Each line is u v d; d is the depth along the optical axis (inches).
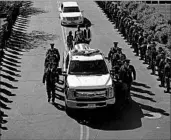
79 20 1301.7
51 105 669.3
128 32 1071.6
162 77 741.9
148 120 613.0
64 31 1230.9
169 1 1765.5
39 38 1138.7
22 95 714.2
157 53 816.9
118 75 699.4
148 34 1100.5
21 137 560.1
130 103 677.9
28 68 869.8
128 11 1499.8
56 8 1631.4
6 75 816.9
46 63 747.4
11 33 1191.6
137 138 556.7
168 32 1109.7
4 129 584.4
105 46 1050.7
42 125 597.6
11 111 645.9
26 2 1771.7
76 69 665.6
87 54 697.0
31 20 1393.9
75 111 644.1
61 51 999.6
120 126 593.9
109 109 648.4
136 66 878.4
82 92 611.8
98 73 660.1
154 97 703.7
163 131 577.6
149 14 1376.7
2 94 714.8
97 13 1550.2
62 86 756.0
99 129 584.7
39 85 767.1
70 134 568.7
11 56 958.4
